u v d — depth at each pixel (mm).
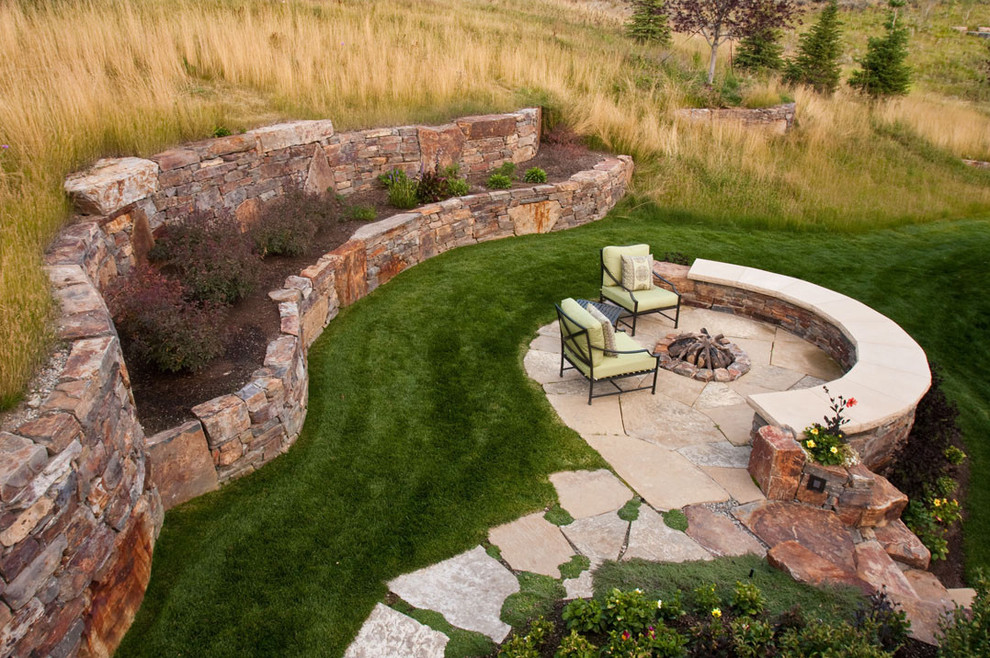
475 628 4062
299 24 13609
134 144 7488
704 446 6125
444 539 4812
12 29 9477
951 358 8898
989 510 6285
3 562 2803
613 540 4871
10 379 3463
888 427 6016
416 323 8312
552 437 6152
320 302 7871
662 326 8719
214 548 4582
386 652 3881
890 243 12773
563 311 6754
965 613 4086
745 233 12844
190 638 3898
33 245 5180
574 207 12391
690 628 3924
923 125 19812
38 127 6777
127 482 3998
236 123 9094
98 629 3604
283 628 3998
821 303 8234
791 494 5371
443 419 6355
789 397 6070
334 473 5492
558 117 14648
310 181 9906
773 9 16906
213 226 7441
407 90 12625
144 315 5449
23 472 2920
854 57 26594
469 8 21641
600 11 27219
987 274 11344
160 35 11352
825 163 16297
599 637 3977
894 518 5379
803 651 3729
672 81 17422
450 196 11086
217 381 5613
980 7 34438
